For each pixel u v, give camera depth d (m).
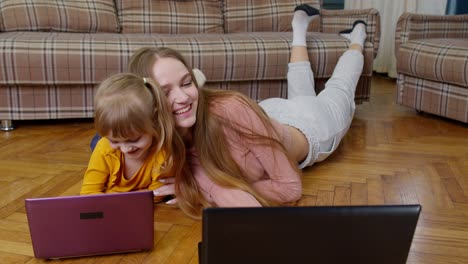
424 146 1.77
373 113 2.33
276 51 2.04
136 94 0.94
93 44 1.88
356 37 2.15
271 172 1.19
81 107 1.99
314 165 1.54
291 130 1.38
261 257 0.63
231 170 1.14
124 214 0.93
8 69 1.83
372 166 1.54
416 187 1.35
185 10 2.52
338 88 1.82
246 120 1.15
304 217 0.60
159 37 2.04
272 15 2.57
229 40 2.03
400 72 2.36
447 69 2.03
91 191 1.15
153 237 0.97
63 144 1.75
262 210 0.60
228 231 0.60
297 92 1.95
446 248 1.01
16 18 2.16
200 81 1.50
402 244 0.63
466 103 2.01
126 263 0.94
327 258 0.63
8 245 1.00
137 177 1.19
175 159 1.09
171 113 1.01
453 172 1.48
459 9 3.04
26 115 1.95
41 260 0.95
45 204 0.89
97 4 2.36
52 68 1.85
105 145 1.13
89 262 0.94
